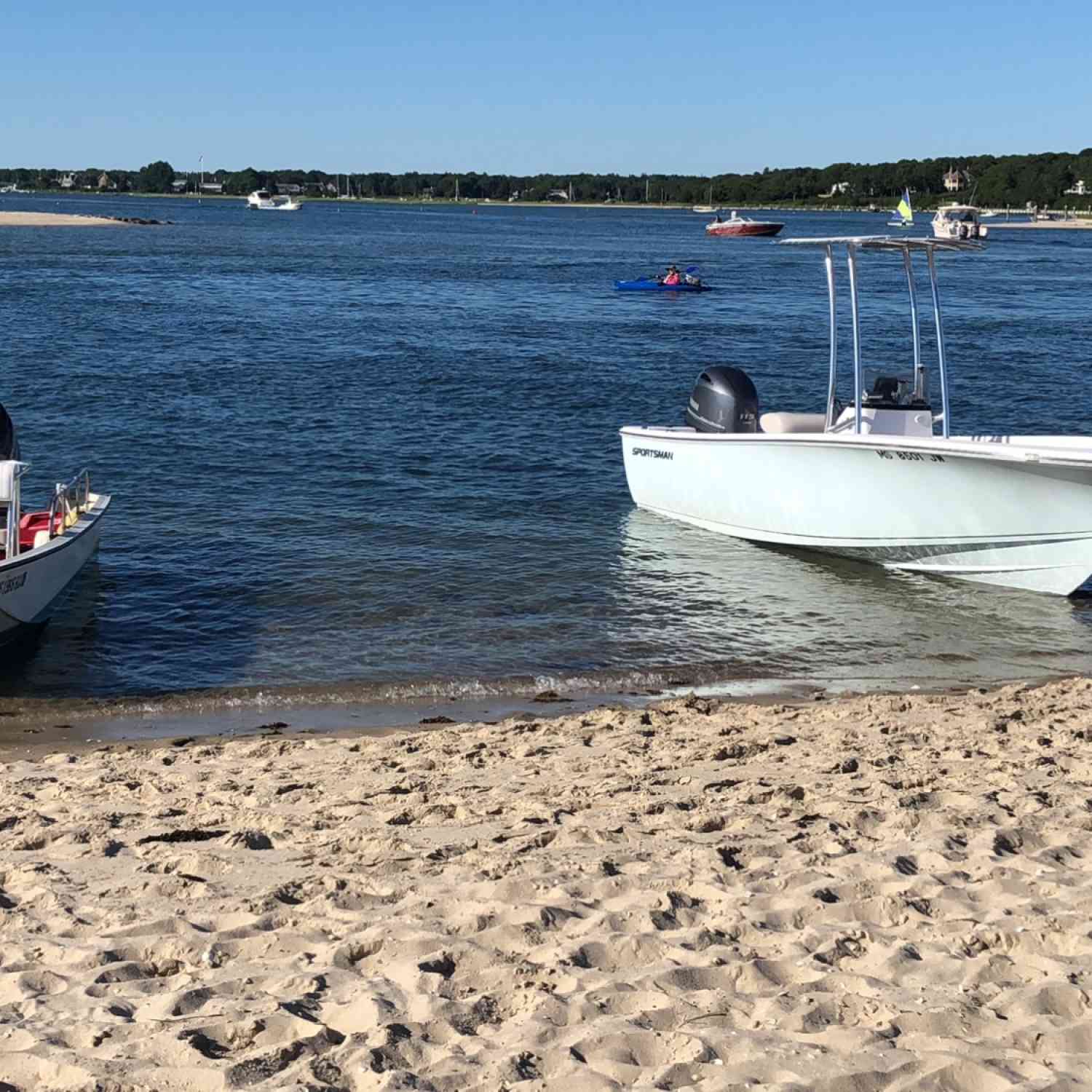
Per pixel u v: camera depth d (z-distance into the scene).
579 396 23.78
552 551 13.59
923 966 4.20
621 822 5.84
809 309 44.88
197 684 9.64
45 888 4.99
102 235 94.06
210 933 4.53
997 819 5.82
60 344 28.78
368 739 8.09
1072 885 4.95
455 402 22.61
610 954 4.31
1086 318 42.41
